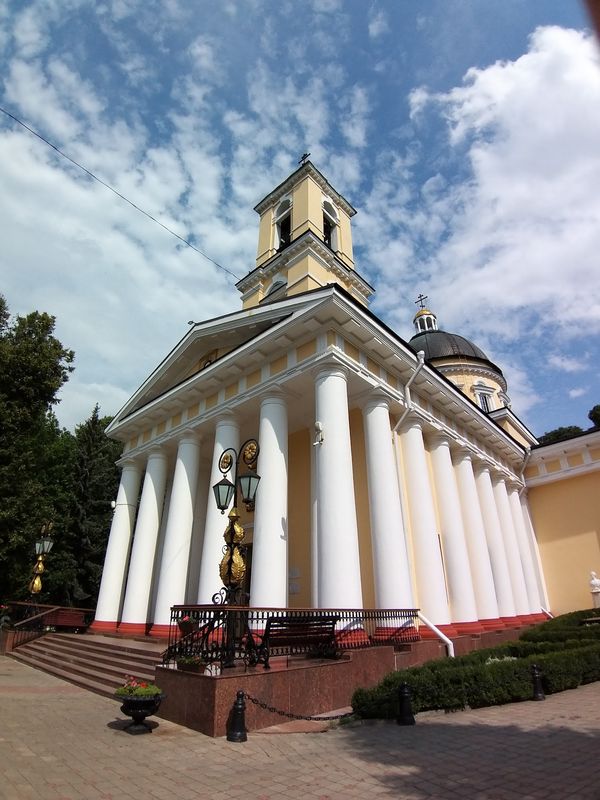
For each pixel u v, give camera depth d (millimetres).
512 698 8609
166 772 5215
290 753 5883
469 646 12570
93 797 4512
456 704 8062
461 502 16969
